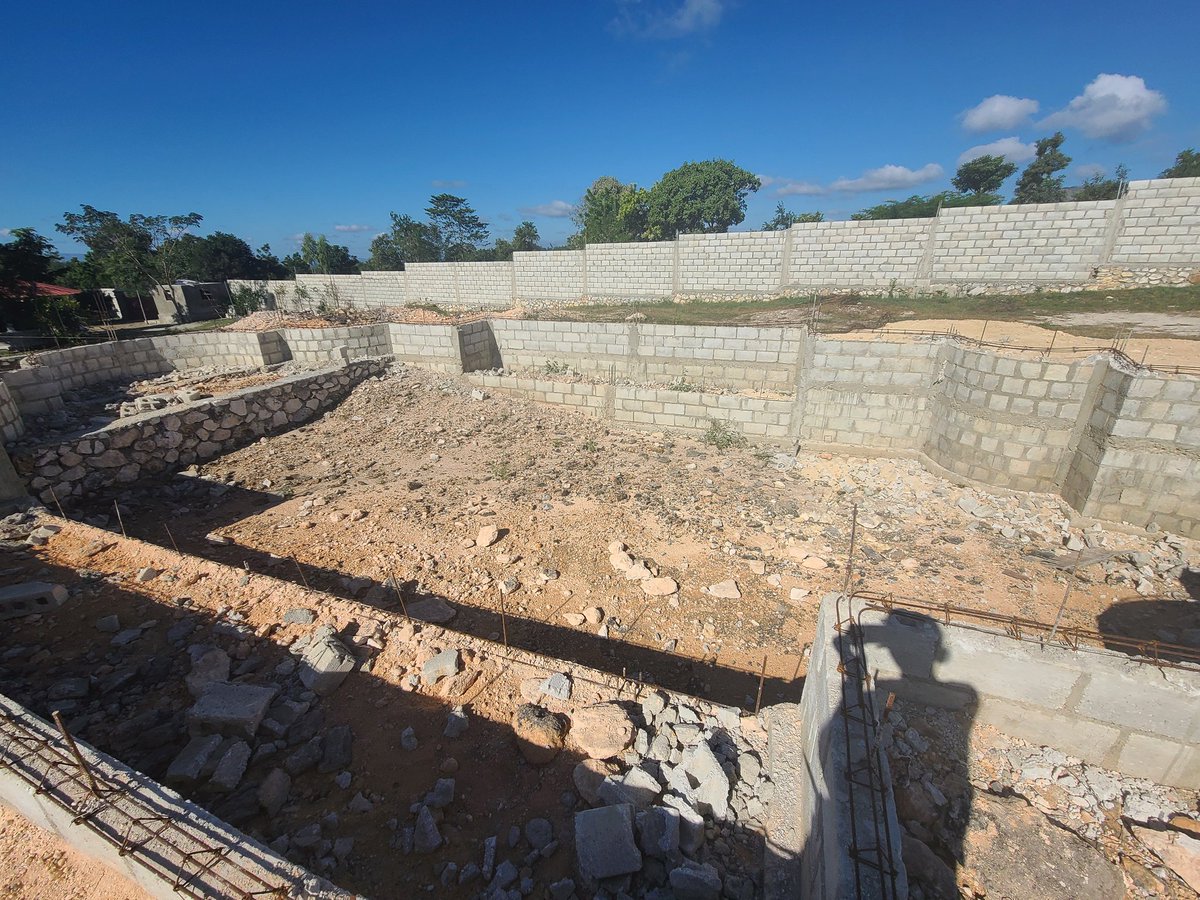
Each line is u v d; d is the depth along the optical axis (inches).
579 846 112.7
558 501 317.7
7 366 372.5
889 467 351.3
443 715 153.9
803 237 813.9
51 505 303.1
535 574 251.6
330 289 1208.2
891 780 108.6
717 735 145.2
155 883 96.4
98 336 928.9
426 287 1114.7
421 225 1844.2
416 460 380.8
